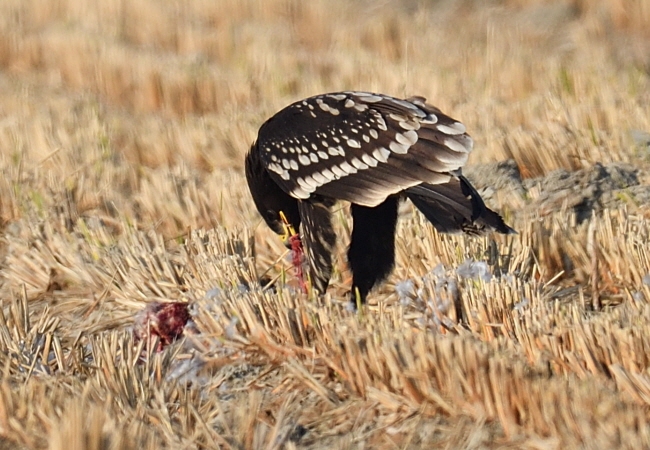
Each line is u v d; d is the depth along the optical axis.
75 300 17.67
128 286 17.31
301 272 16.20
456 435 11.83
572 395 11.62
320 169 14.80
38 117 27.69
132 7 42.62
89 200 21.89
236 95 31.72
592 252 15.96
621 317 13.42
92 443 11.36
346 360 13.03
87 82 34.28
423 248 16.66
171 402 13.05
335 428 12.45
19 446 12.32
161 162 25.48
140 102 32.34
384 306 14.93
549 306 14.23
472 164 21.30
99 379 13.16
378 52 38.44
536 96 27.69
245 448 11.98
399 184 14.02
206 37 39.38
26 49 37.41
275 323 14.24
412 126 14.14
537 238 17.06
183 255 17.66
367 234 15.08
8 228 21.16
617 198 18.64
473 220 13.30
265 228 18.91
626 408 11.38
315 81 31.92
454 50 37.03
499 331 13.91
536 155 21.52
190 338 14.34
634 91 26.75
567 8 41.28
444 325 14.05
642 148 21.16
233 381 13.69
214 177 22.30
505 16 42.09
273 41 39.09
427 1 44.19
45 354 14.37
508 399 11.80
